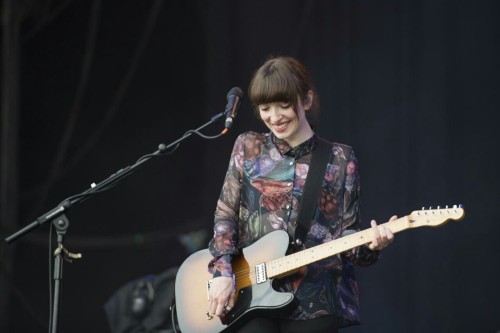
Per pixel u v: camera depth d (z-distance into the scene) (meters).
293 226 9.01
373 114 21.47
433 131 20.80
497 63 20.44
